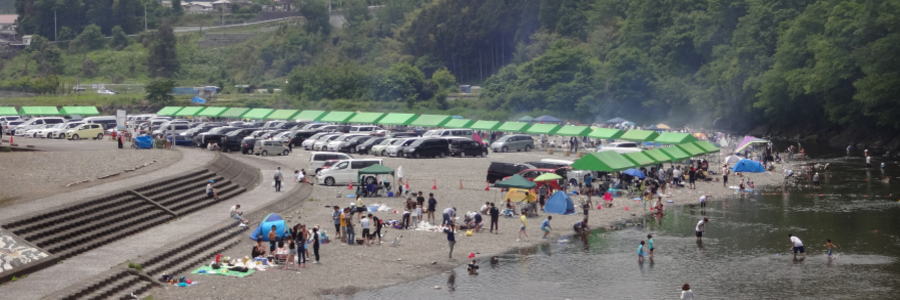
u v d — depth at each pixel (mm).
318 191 108375
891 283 64312
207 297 58594
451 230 72938
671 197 109000
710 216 94562
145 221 78000
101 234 71125
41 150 125625
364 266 69438
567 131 165125
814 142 195250
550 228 84188
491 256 74375
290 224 85438
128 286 59062
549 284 65000
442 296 61344
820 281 65375
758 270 69125
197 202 89188
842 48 167250
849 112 174000
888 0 156750
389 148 151625
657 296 61688
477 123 180250
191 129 173125
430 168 134125
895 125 160875
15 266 59094
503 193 107438
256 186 106312
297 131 170125
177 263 66625
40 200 76500
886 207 98312
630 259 73438
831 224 88062
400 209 95188
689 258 73688
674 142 146875
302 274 66188
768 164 139875
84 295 55000
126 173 96625
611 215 95062
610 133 158375
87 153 116250
